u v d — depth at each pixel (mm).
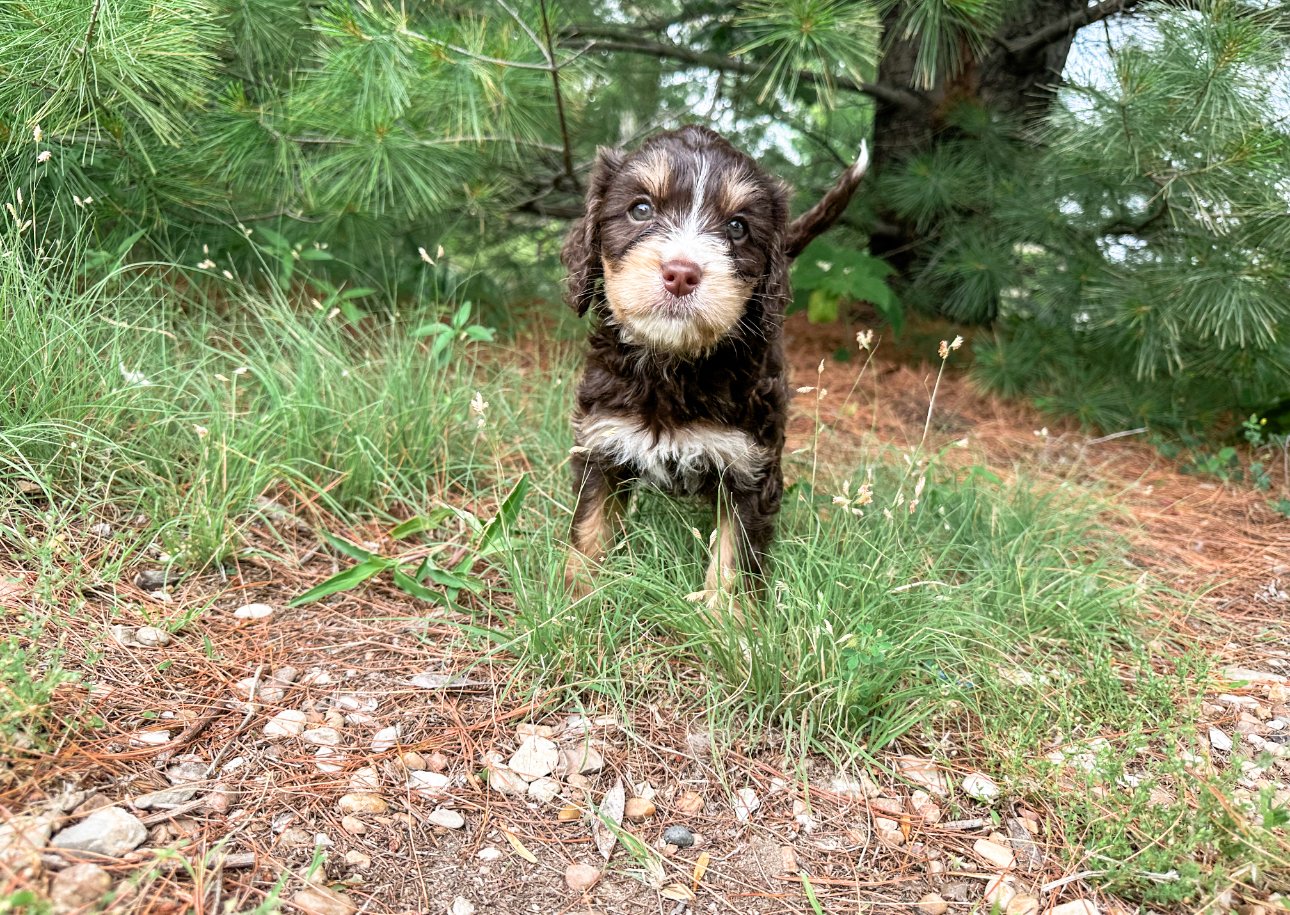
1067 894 376
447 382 794
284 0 716
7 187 679
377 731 433
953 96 1058
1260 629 601
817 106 1137
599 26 1002
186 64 623
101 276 721
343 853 362
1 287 594
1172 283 821
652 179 519
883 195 1110
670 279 475
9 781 351
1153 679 497
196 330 756
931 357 1175
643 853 378
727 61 982
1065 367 1048
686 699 475
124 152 711
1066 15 992
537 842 384
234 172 749
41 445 546
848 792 426
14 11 586
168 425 609
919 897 373
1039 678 491
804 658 458
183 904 321
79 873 316
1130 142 732
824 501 657
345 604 529
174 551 522
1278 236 755
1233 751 452
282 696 445
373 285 1004
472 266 1133
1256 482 853
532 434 741
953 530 654
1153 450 948
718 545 549
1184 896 363
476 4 788
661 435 542
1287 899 358
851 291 1021
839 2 671
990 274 1034
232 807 373
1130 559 689
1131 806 396
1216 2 673
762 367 546
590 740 441
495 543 540
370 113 674
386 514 623
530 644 480
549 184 1040
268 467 583
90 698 409
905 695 462
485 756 425
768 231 540
